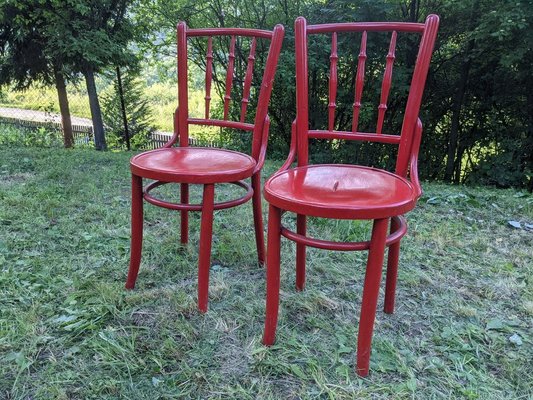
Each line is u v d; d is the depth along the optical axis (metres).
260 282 1.69
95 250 1.89
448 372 1.20
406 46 4.87
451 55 5.24
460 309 1.51
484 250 2.04
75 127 7.94
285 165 1.41
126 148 7.57
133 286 1.60
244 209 2.47
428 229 2.28
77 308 1.45
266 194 1.16
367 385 1.15
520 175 5.04
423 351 1.30
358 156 5.72
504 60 4.31
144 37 6.21
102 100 7.39
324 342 1.33
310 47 5.00
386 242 1.13
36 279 1.61
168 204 1.45
